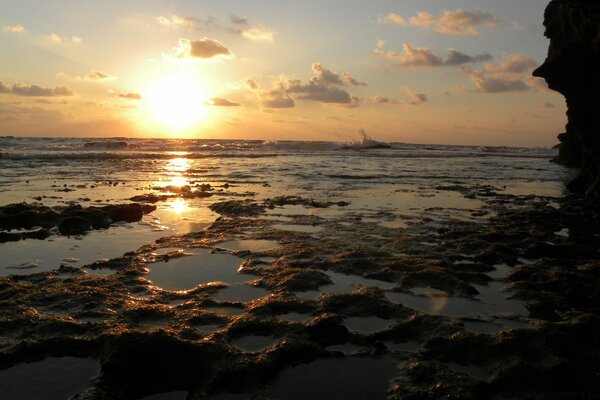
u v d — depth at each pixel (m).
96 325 4.75
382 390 3.88
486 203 14.73
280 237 9.20
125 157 34.91
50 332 4.58
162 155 37.56
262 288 6.23
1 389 3.77
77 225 9.83
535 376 4.00
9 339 4.46
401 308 5.39
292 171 25.73
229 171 25.19
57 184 17.64
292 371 4.14
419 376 4.04
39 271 6.95
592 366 4.24
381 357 4.43
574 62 19.31
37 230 9.49
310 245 8.50
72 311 5.19
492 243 8.62
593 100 19.33
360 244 8.66
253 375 3.97
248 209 12.34
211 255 7.85
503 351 4.33
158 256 7.67
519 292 6.08
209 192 16.34
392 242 8.88
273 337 4.71
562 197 16.47
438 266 7.04
